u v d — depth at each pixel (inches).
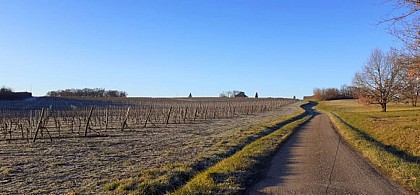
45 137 977.5
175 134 1093.1
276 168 528.4
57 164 571.2
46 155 669.3
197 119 1941.4
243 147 792.3
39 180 456.4
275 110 3545.8
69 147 780.6
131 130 1232.8
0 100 3452.3
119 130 1228.5
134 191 373.7
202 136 1028.5
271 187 405.4
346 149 744.3
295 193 376.5
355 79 2896.2
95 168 535.8
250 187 407.8
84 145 815.7
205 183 402.9
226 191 379.2
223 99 5570.9
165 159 611.8
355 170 504.4
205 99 5457.7
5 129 1035.9
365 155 647.8
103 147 783.7
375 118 1673.2
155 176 453.4
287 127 1363.2
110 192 376.8
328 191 382.6
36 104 3233.3
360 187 400.8
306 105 5054.1
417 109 2571.4
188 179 459.2
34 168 539.5
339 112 2787.9
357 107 3740.2
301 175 472.1
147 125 1470.2
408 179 424.8
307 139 957.2
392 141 880.3
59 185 427.2
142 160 606.2
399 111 2395.4
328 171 498.3
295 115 2448.3
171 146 799.7
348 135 1015.0
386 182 426.0
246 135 1013.8
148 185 394.9
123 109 2191.2
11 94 3718.0
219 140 901.8
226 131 1181.7
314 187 402.0
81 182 441.7
